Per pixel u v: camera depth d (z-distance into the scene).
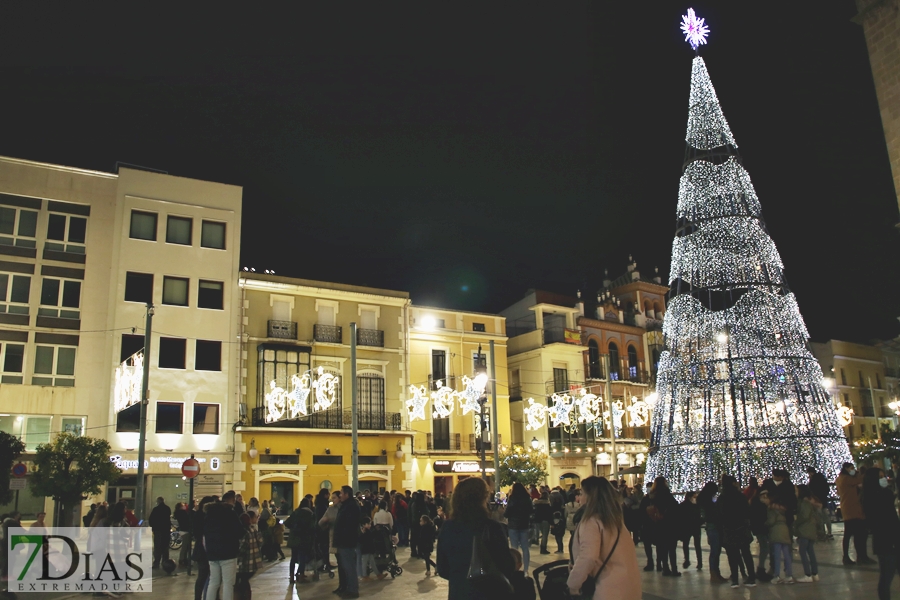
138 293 34.38
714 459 25.36
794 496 14.07
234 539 10.49
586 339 50.62
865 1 18.81
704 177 28.05
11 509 28.83
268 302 37.66
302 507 16.34
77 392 31.98
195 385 34.56
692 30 29.45
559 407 40.78
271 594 14.40
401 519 24.39
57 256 32.84
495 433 31.38
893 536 9.88
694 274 27.77
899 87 17.94
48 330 32.00
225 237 37.03
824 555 16.94
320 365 38.16
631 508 18.66
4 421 30.50
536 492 26.52
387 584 15.25
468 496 6.39
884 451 41.72
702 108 28.73
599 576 5.84
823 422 25.98
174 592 15.09
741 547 13.15
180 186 36.31
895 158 17.92
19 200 32.56
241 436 34.94
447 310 43.97
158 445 33.09
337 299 39.72
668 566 15.00
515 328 50.34
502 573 6.04
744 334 26.48
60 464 23.61
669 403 27.89
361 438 38.19
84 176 34.06
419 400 37.31
